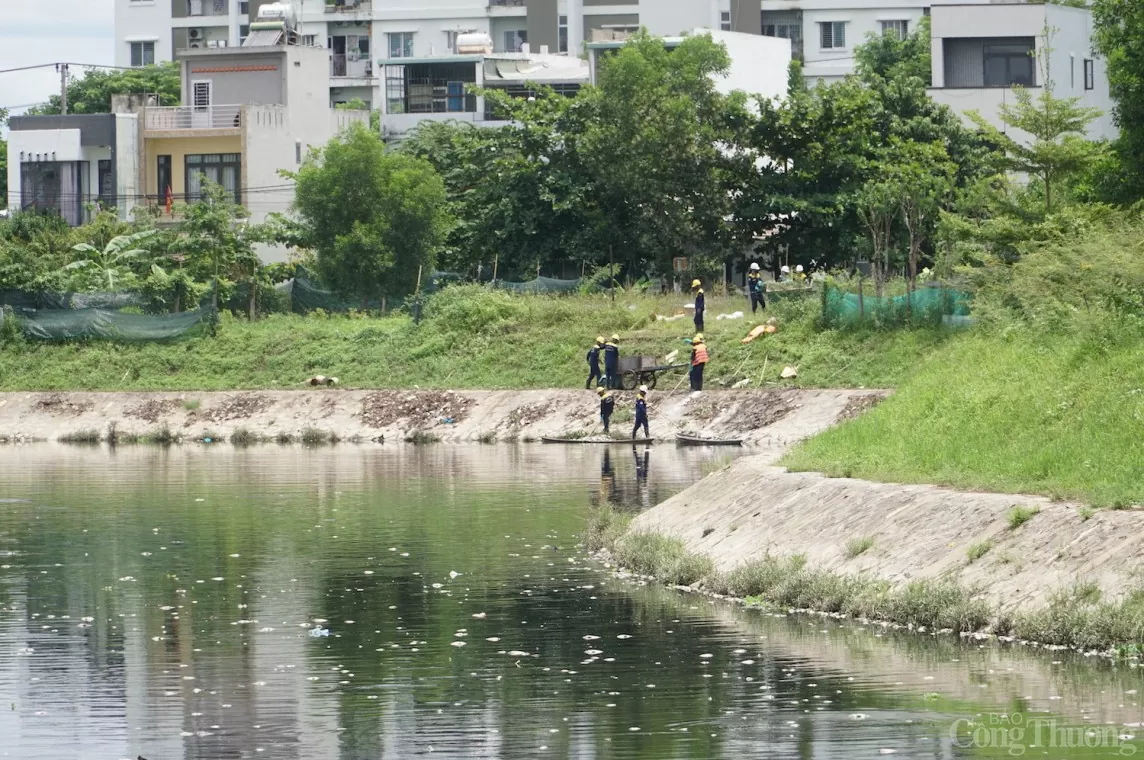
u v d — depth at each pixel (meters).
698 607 30.81
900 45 130.38
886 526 31.45
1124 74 66.44
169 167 109.44
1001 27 107.38
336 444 71.44
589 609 30.73
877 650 26.42
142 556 37.59
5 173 140.25
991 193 71.31
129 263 91.69
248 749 21.88
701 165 91.00
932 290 68.12
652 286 90.56
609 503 45.47
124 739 22.45
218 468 59.47
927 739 21.31
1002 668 24.72
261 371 80.19
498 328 79.00
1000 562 28.05
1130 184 66.69
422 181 91.00
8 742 22.36
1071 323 42.97
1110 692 23.14
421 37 150.88
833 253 92.00
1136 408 32.34
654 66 94.25
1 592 33.16
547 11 146.12
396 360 78.94
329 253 90.00
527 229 92.88
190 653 27.53
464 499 47.50
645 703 23.67
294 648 27.78
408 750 21.69
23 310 84.31
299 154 111.06
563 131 94.06
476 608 30.97
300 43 117.31
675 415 67.50
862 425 40.97
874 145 92.88
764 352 70.50
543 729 22.47
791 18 146.88
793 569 31.33
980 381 40.50
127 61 161.38
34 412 78.19
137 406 77.50
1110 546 26.44
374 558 36.91
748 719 22.59
